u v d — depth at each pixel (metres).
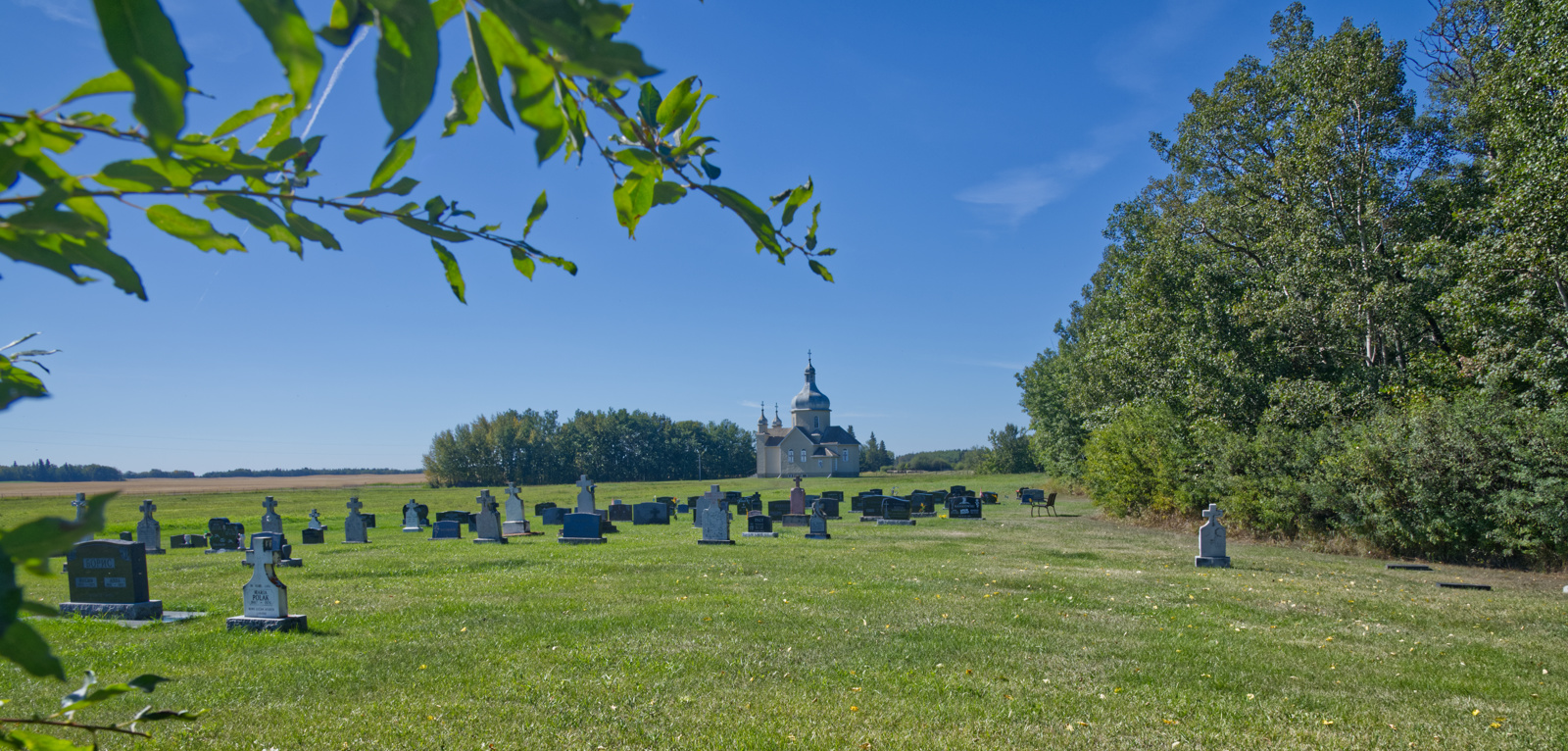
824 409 135.00
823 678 8.21
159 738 6.40
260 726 6.68
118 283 1.09
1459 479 17.36
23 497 60.28
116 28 0.62
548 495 70.88
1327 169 23.62
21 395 1.06
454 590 13.49
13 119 0.88
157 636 9.91
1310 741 6.61
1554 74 17.86
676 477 129.00
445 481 112.44
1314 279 23.72
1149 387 30.02
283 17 0.63
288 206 1.14
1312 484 20.70
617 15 0.69
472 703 7.33
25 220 0.91
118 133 0.95
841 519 34.03
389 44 0.70
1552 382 17.58
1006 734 6.70
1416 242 24.38
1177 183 32.03
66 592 13.84
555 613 11.33
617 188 1.40
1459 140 25.34
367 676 8.12
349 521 26.41
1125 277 35.22
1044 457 56.97
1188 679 8.26
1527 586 14.46
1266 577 15.23
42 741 1.44
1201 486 25.25
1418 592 13.54
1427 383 21.98
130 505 57.28
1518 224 19.05
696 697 7.58
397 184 1.16
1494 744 6.54
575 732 6.64
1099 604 12.27
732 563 17.20
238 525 26.66
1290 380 24.52
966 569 16.27
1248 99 29.28
